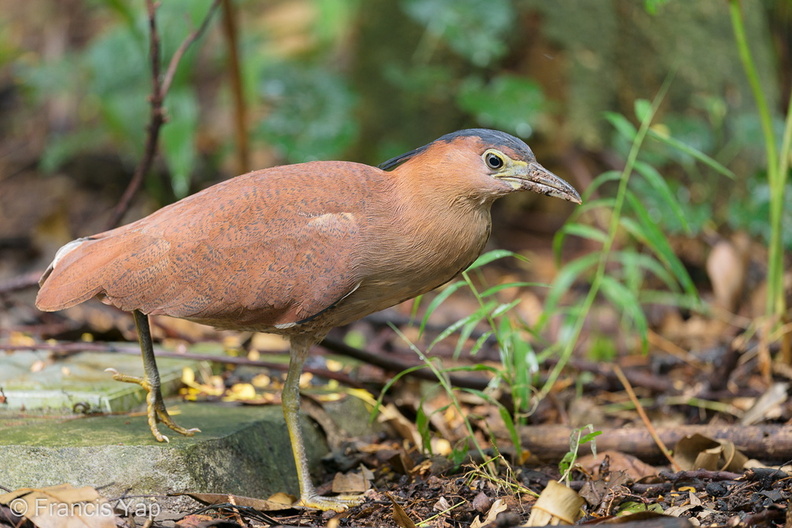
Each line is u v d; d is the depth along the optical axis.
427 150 7.21
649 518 6.02
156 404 7.32
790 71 15.65
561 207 16.66
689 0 14.70
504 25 14.60
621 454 8.09
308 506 7.18
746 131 13.47
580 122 14.84
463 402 9.59
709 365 11.20
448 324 12.68
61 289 7.02
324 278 6.98
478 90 14.31
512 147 7.10
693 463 7.92
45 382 8.52
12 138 18.47
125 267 6.99
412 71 15.55
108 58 14.61
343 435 8.92
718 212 14.39
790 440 7.89
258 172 7.45
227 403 8.70
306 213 7.04
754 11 14.87
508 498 7.05
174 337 10.70
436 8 14.62
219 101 17.67
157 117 10.51
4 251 15.44
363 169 7.38
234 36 13.04
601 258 9.86
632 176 14.56
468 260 7.37
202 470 7.07
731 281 12.80
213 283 6.96
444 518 6.82
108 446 6.98
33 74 17.08
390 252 7.05
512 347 8.52
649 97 14.98
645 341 9.29
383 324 11.98
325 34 16.84
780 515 6.27
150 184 16.31
